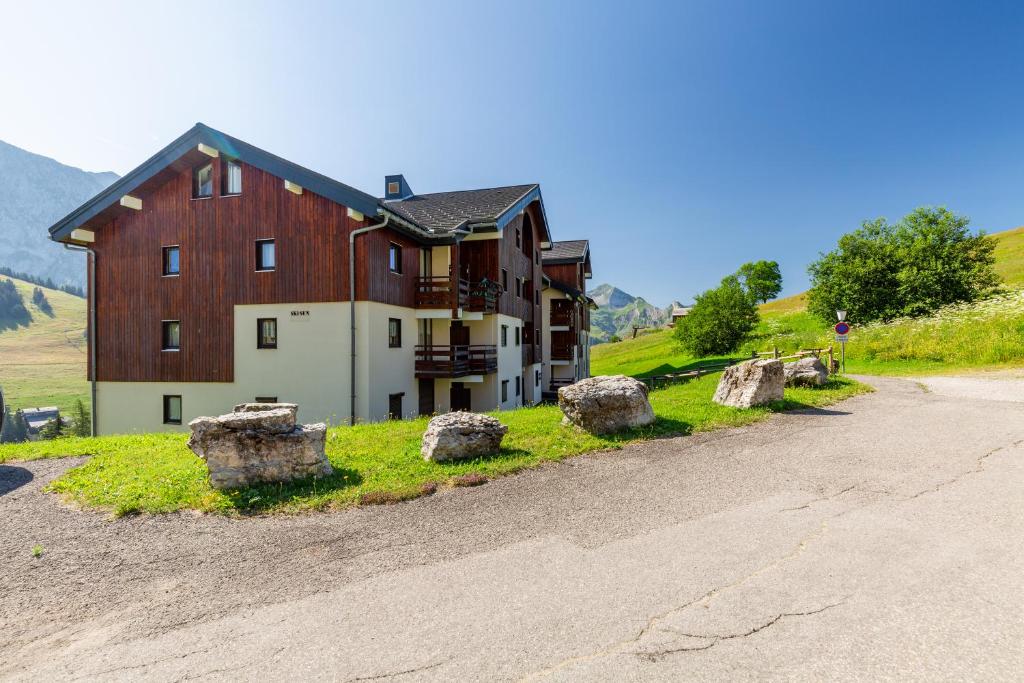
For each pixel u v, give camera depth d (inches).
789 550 178.5
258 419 271.6
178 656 134.5
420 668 123.3
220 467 266.8
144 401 722.8
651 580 161.3
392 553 191.5
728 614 139.9
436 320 846.5
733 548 182.1
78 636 148.0
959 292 1107.3
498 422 329.1
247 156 658.2
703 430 387.9
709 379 758.5
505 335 895.7
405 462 307.9
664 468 290.5
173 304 709.3
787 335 1402.6
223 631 145.6
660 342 2389.3
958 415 420.8
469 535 204.8
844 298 1244.5
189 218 703.7
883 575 157.9
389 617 147.6
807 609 140.8
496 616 144.9
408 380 741.9
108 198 705.0
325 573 178.2
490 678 118.1
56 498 280.5
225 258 687.1
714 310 1533.0
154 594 170.7
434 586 164.6
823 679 112.5
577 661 122.7
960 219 1171.3
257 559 193.2
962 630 128.6
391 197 1003.3
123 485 286.5
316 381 648.4
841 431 372.2
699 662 120.2
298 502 248.4
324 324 645.3
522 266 1025.5
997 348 780.0
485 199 914.1
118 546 211.3
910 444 324.8
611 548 186.9
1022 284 1272.1
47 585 180.9
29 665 134.6
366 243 637.3
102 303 743.1
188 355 701.9
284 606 157.5
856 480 255.0
